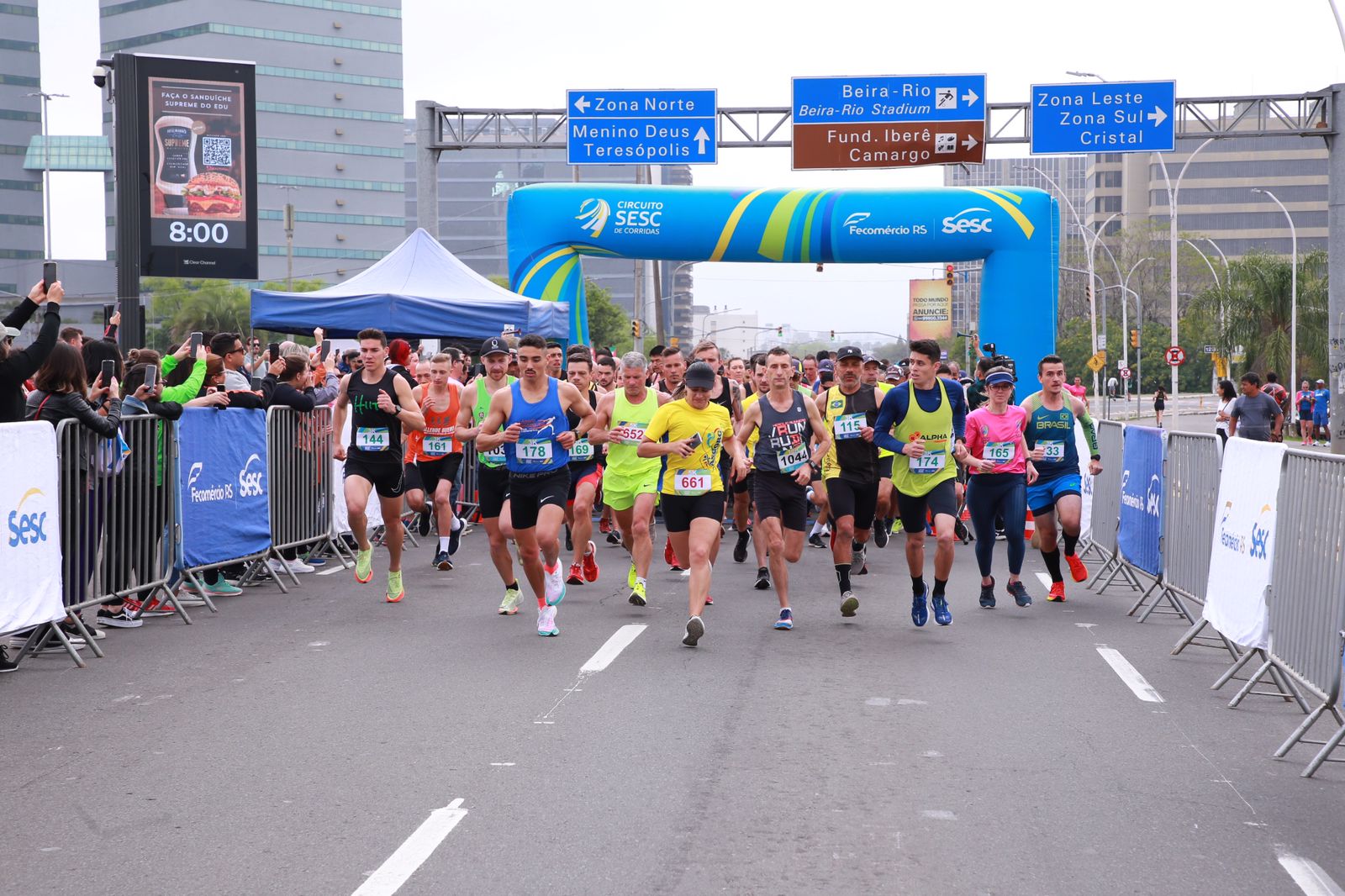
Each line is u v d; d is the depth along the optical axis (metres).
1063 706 7.15
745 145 23.34
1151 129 22.62
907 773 5.75
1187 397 100.50
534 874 4.47
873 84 22.80
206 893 4.31
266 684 7.59
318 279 116.44
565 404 9.09
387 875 4.46
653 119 23.25
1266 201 135.38
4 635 7.85
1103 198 140.00
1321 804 5.43
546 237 20.20
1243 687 7.59
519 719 6.70
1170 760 6.08
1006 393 10.57
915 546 9.65
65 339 10.70
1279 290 59.25
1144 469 10.84
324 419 12.99
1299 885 4.45
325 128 130.25
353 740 6.30
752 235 19.81
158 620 9.91
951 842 4.84
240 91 17.52
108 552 9.08
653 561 13.76
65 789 5.51
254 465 11.36
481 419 12.84
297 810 5.20
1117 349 94.50
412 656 8.43
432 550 14.73
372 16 132.12
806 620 9.96
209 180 17.52
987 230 19.41
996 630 9.62
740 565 13.52
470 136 23.38
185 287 98.50
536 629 9.48
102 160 135.62
